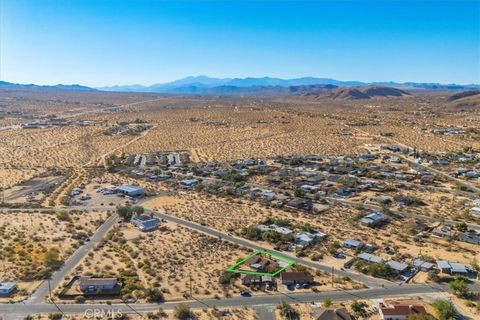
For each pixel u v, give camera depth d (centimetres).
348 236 9325
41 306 6375
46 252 8438
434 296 6681
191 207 11600
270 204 11756
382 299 6581
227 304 6438
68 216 10756
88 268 7731
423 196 12488
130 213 10669
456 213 10844
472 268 7550
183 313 6088
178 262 7969
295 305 6397
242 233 9488
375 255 8250
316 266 7794
